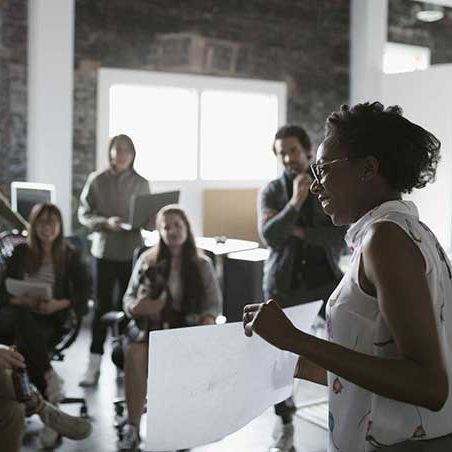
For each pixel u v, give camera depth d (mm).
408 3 9094
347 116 1263
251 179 8297
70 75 6871
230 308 5895
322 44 8656
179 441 1396
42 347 4035
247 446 3941
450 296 1214
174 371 1347
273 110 8445
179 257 4066
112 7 7289
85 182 7207
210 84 7941
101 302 5730
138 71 7473
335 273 4055
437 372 1068
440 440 1220
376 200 1244
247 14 8125
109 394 4812
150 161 7789
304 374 1596
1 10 6645
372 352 1188
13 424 2867
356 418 1240
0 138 6719
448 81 7973
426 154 1258
